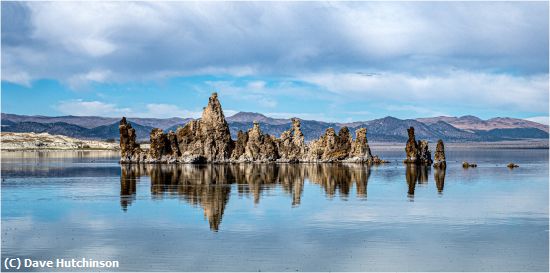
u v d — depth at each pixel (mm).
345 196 96500
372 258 52875
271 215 75062
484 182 126062
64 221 70438
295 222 69688
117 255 53625
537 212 78500
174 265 50375
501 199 93062
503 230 65312
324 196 96312
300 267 49969
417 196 96875
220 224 68250
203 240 59500
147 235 61875
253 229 65312
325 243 58344
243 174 150375
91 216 74062
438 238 61000
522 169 180875
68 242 58625
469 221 71062
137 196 95812
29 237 60969
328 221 70500
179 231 64062
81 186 114375
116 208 81125
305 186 114438
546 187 114188
